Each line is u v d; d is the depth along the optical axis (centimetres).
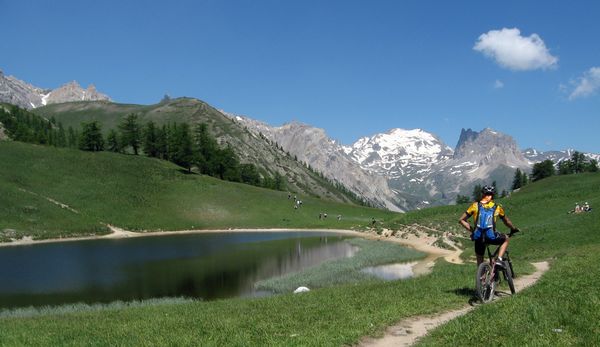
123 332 1317
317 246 7844
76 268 5388
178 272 5075
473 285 1750
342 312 1385
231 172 17212
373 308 1423
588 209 5841
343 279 4331
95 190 12238
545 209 7400
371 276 4456
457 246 6769
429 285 1859
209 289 4094
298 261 5950
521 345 884
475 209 1370
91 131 15788
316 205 15275
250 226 12256
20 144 13725
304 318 1334
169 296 3800
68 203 11150
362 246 7562
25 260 6094
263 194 15212
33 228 9200
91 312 2197
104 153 15112
